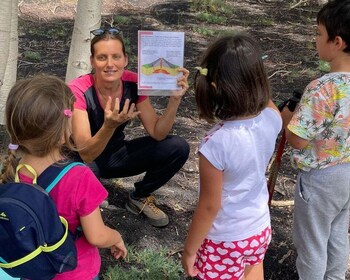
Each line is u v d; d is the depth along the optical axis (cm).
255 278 237
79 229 180
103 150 288
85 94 272
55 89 165
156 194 354
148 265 276
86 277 188
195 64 663
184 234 313
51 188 167
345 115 210
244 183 194
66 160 173
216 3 1022
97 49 259
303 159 225
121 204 334
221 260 208
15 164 169
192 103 529
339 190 224
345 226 248
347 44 208
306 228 236
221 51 183
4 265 160
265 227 209
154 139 298
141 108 290
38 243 157
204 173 188
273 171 253
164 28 842
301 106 217
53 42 719
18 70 592
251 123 189
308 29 914
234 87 180
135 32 799
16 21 364
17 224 153
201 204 194
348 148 220
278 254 305
